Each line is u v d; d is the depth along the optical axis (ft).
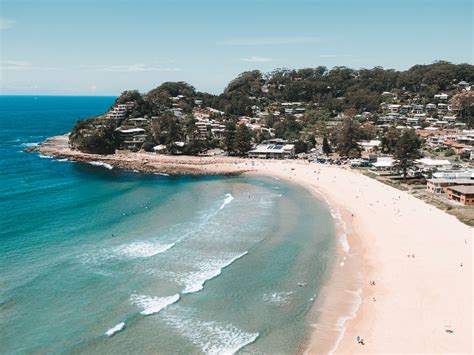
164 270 189.78
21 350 130.52
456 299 159.94
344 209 292.81
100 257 202.90
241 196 334.24
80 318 148.97
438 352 129.39
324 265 198.08
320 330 144.15
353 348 133.39
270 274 187.93
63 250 210.79
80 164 474.49
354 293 169.89
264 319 151.23
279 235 239.30
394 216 271.28
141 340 137.28
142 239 229.04
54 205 295.48
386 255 206.69
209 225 256.11
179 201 315.37
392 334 139.74
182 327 145.38
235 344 136.46
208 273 187.62
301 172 427.74
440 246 214.28
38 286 171.73
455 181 329.93
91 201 308.40
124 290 170.19
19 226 246.68
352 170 432.66
